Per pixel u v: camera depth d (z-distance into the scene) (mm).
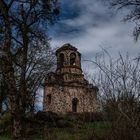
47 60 27969
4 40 28500
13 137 25203
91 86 14070
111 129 12039
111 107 11930
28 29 29297
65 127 24125
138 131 11500
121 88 11867
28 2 30375
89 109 14414
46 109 39094
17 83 26953
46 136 17391
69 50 44531
